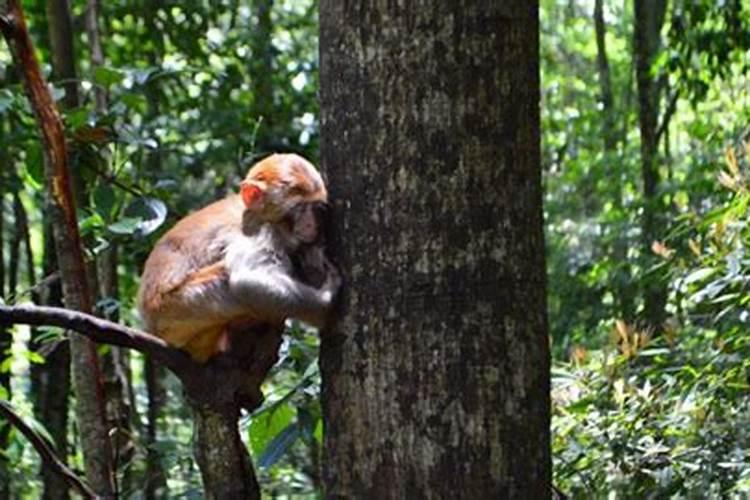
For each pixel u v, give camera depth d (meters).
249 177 6.45
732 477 8.77
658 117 17.69
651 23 16.47
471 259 5.50
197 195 14.37
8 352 10.36
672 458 8.95
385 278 5.53
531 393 5.59
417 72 5.51
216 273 6.41
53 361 13.58
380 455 5.52
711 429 8.98
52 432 13.53
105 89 10.61
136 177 11.56
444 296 5.48
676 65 14.64
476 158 5.52
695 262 10.61
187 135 14.06
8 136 12.68
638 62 16.22
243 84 15.02
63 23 11.77
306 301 5.74
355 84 5.60
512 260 5.57
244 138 13.90
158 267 6.71
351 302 5.61
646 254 15.00
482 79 5.54
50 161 6.87
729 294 9.75
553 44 21.45
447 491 5.46
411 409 5.49
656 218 15.22
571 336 15.90
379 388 5.53
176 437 15.48
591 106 20.19
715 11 14.23
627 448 9.02
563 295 16.19
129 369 13.01
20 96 9.77
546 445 5.66
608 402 9.30
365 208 5.57
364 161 5.58
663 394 9.38
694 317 10.41
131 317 12.24
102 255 10.66
